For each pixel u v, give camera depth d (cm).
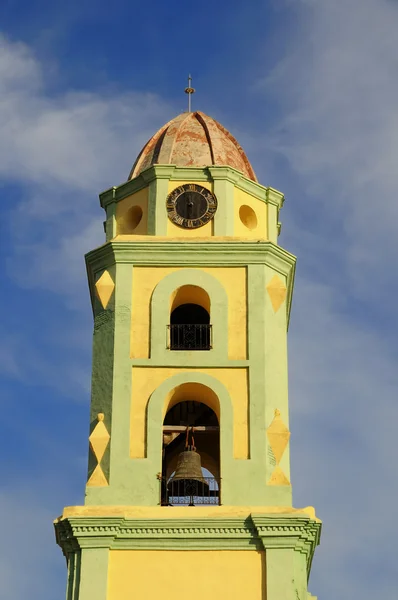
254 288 4500
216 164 4728
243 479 4203
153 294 4488
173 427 4347
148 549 4081
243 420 4303
